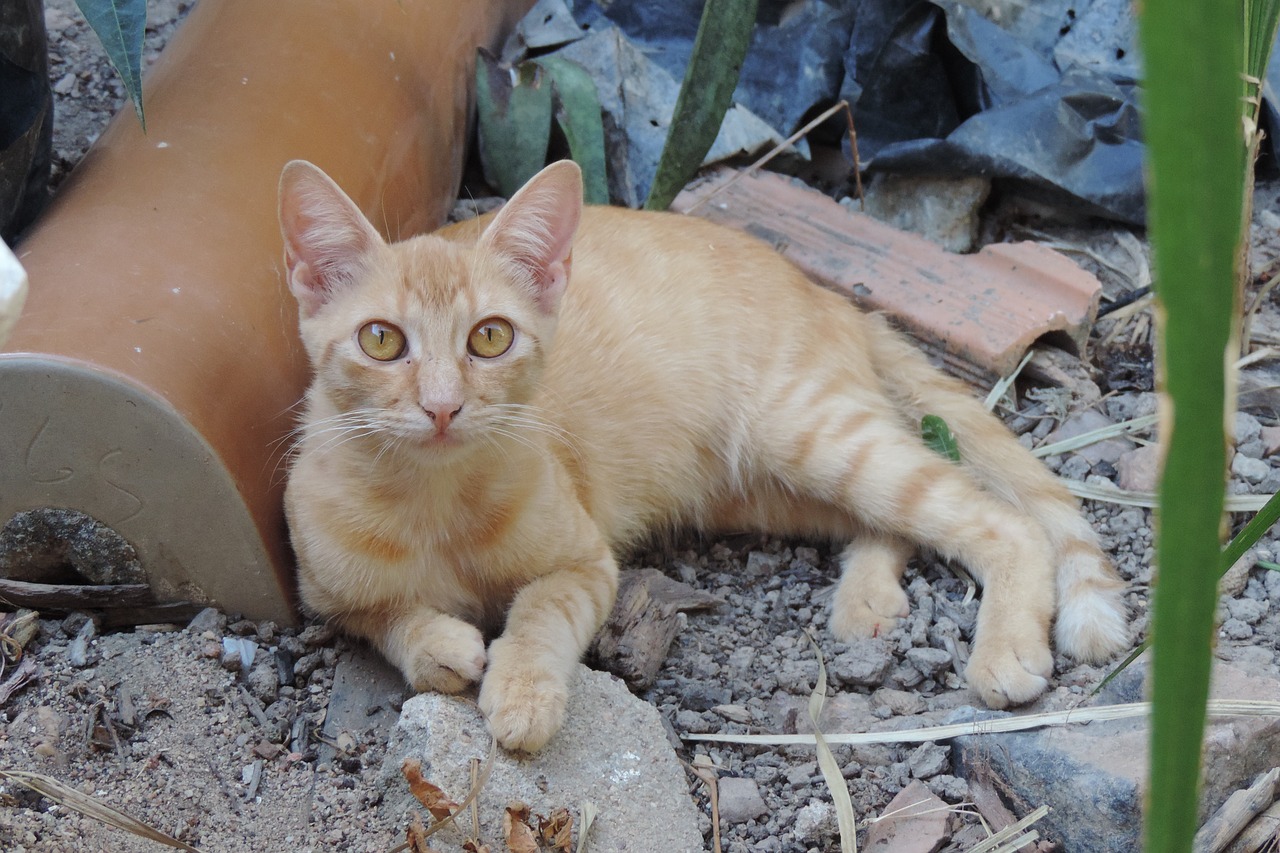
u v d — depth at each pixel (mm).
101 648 1123
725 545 1273
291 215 1083
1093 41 1440
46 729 1087
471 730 1072
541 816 1055
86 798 1037
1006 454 1251
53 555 1118
